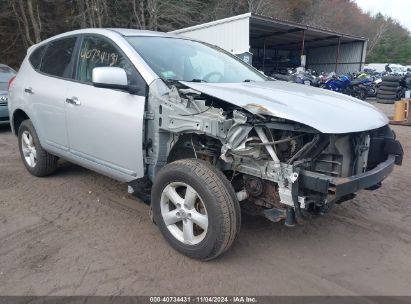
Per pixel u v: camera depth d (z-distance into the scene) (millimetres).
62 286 2807
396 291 2844
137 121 3352
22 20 24016
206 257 3045
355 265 3180
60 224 3783
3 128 8875
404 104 10445
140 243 3424
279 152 2934
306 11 42875
